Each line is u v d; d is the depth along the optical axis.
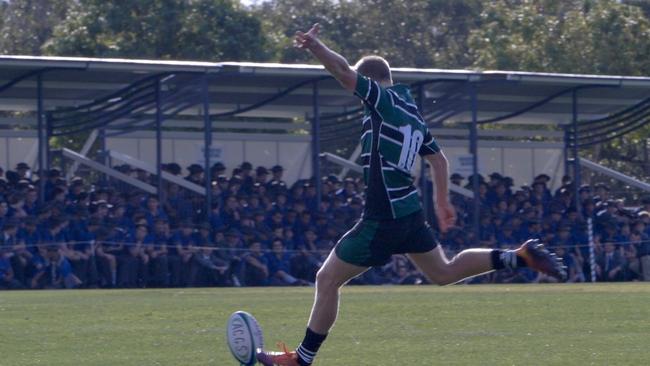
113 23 77.06
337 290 15.62
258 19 80.88
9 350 19.28
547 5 91.12
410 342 20.25
